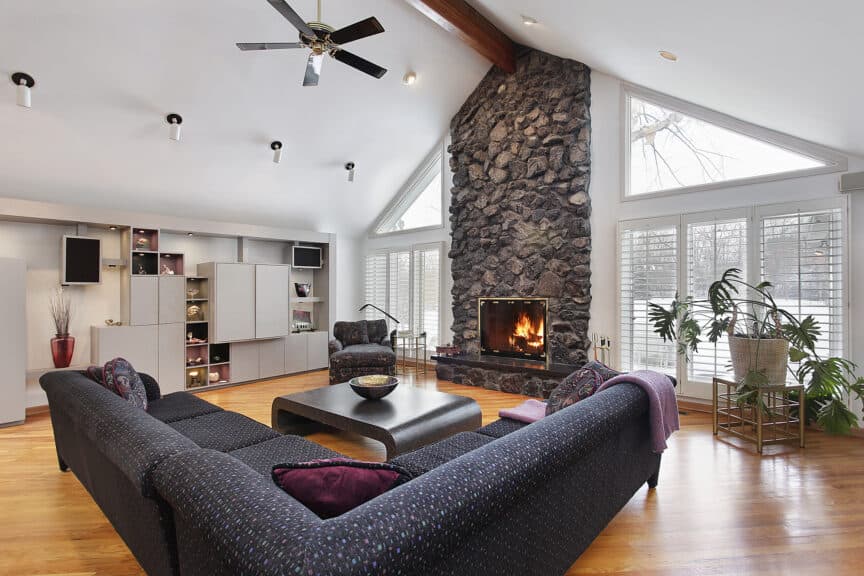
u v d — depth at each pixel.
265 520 0.98
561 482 1.60
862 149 3.40
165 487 1.25
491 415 4.23
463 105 6.00
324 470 1.25
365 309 7.65
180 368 5.21
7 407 3.98
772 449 3.29
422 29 4.77
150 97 4.11
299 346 6.39
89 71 3.71
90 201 4.74
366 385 3.34
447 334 6.41
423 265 6.64
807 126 3.49
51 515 2.44
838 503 2.48
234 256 6.20
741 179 4.07
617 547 2.09
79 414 2.00
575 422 1.67
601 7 3.20
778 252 3.86
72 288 4.84
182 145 4.69
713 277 4.19
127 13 3.47
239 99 4.52
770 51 2.70
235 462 1.30
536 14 4.00
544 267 5.19
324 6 4.11
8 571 1.96
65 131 4.04
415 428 2.85
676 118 4.55
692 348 3.90
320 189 6.23
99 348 4.65
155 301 5.03
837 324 3.59
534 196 5.28
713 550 2.06
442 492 1.09
